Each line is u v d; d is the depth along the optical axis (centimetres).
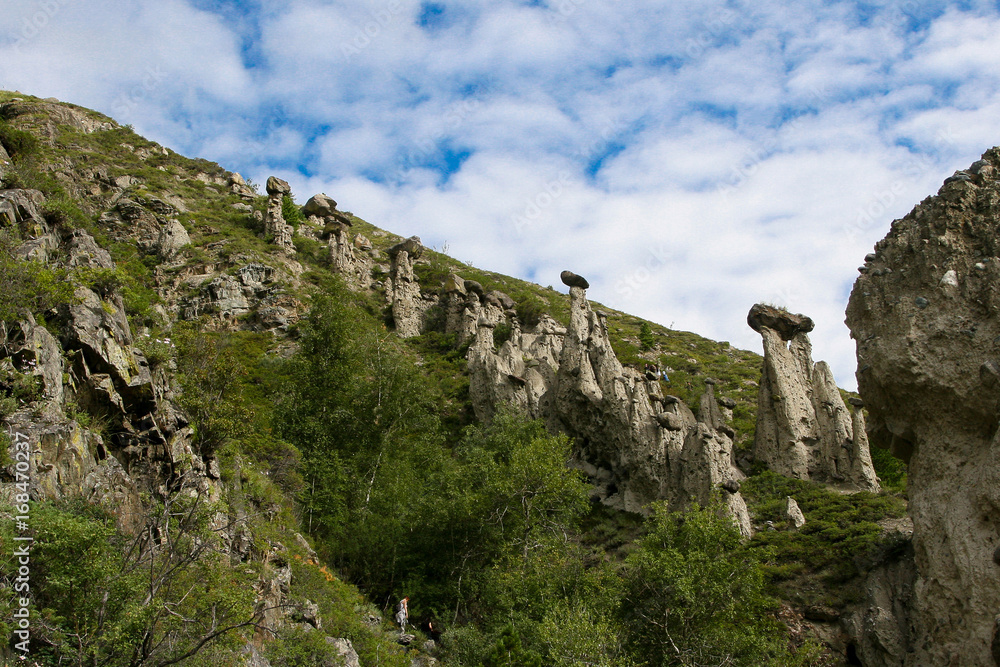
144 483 2325
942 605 2480
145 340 2848
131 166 8588
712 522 2845
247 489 3131
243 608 1747
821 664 2766
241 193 8894
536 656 2333
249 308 6356
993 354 2584
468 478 3881
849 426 4138
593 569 3191
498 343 6456
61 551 1577
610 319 8631
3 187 3291
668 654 2594
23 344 2150
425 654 3061
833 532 3284
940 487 2627
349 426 4344
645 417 4241
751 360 7356
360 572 3556
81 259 2916
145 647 1516
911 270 2919
